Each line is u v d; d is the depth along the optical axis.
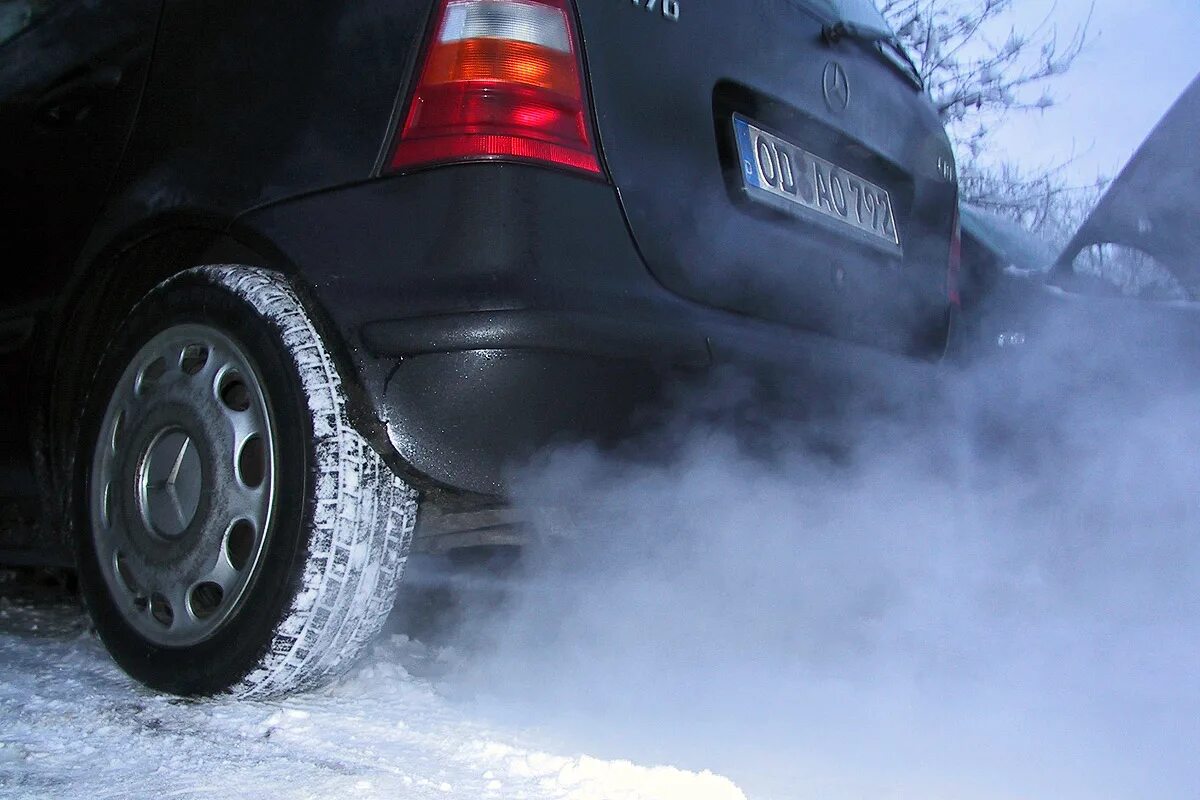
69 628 2.80
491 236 1.88
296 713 1.91
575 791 1.54
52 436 2.49
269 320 1.99
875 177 2.63
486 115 1.93
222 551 1.99
